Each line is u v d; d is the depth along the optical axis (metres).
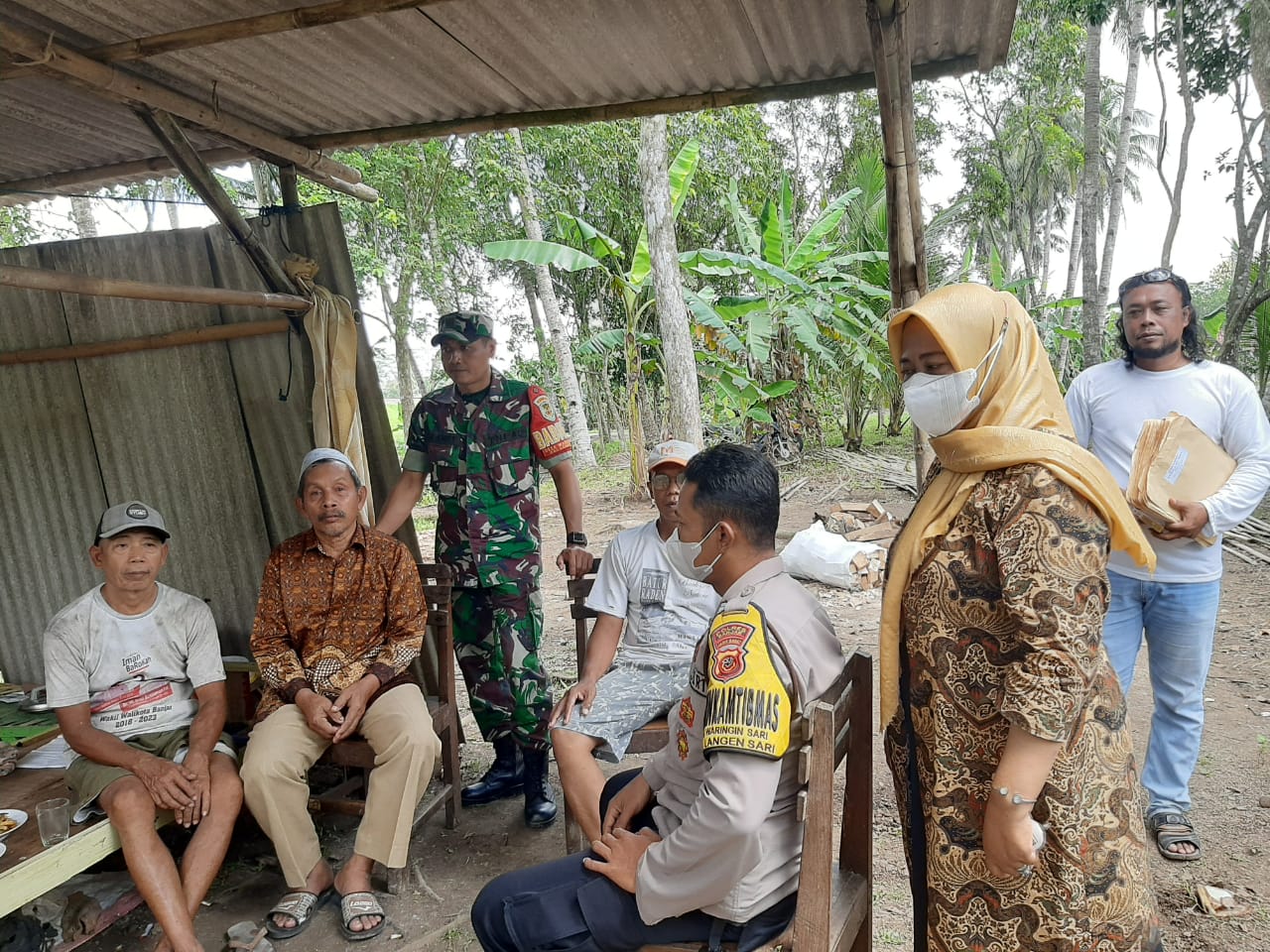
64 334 3.84
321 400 3.35
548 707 3.14
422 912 2.65
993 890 1.44
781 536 8.24
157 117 2.94
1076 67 18.23
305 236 3.53
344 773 3.30
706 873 1.47
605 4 2.49
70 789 2.54
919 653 1.50
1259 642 4.59
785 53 2.88
